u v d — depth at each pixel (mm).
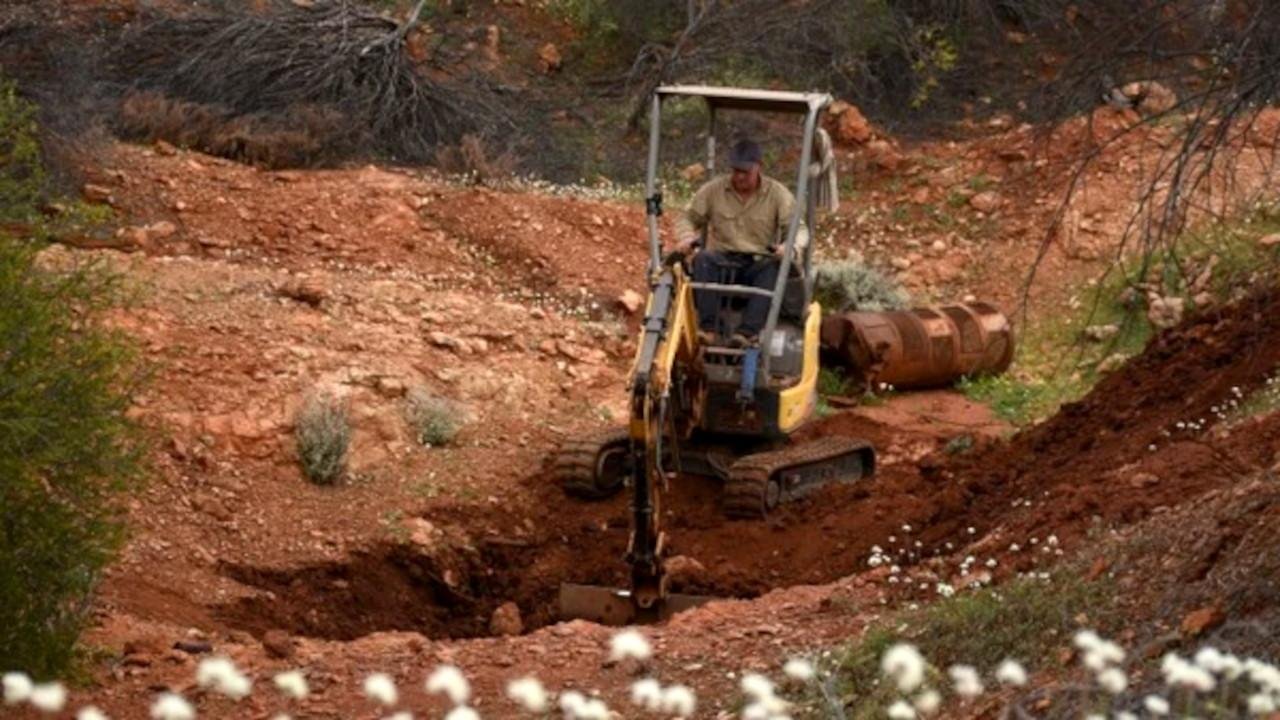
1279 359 16672
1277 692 7582
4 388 10242
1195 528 10633
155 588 13828
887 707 9375
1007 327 21250
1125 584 10320
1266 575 9445
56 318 11094
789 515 16375
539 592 15711
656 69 28344
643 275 22328
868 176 25469
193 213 21844
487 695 10531
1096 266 22891
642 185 25906
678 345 15633
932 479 16766
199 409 16781
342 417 16875
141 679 10961
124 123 23953
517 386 18812
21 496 10453
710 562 15711
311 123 24609
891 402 20688
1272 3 9734
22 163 15117
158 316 18125
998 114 27594
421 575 15750
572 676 10758
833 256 23828
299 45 25797
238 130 23984
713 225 16875
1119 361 21047
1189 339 17781
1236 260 20484
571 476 16922
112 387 13008
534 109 28219
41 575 10562
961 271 23422
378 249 21859
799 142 27172
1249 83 9945
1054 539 11484
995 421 20203
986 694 9453
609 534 16641
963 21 28781
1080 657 9484
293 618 14453
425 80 26562
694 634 11508
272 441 16656
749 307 16719
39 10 24312
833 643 10812
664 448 17219
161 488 15594
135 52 25891
